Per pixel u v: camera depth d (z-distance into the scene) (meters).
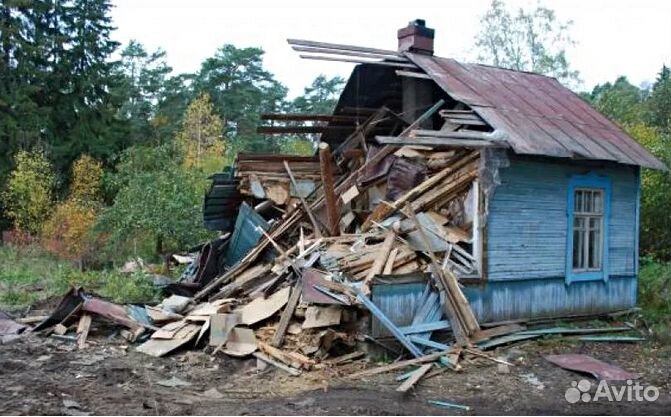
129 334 9.77
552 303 10.86
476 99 10.72
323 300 8.56
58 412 6.30
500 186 10.01
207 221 14.79
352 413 6.52
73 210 23.50
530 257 10.45
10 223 27.16
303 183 13.20
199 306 10.87
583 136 11.30
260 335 8.98
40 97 32.78
